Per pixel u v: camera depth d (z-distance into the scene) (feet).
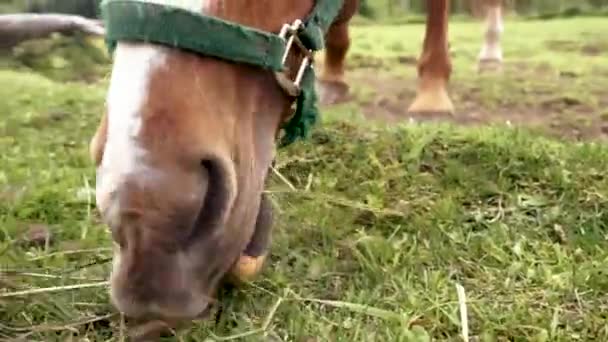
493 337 2.50
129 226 1.73
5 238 3.21
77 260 3.02
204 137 1.78
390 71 7.25
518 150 4.04
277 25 2.06
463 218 3.44
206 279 1.87
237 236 1.93
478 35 9.28
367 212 3.47
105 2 1.88
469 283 2.90
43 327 2.49
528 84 6.53
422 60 5.24
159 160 1.74
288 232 3.22
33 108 5.57
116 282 1.78
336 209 3.48
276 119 2.11
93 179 3.97
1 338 2.46
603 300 2.76
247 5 1.97
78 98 5.90
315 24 2.16
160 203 1.73
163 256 1.75
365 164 3.97
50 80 6.69
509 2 10.34
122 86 1.79
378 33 9.61
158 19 1.80
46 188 3.76
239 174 1.92
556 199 3.61
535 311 2.68
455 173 3.82
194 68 1.83
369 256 3.04
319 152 4.12
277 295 2.70
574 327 2.60
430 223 3.35
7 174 4.04
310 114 2.25
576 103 5.85
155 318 1.86
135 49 1.81
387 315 2.58
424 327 2.56
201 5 1.85
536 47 8.36
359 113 5.18
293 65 2.17
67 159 4.35
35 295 2.67
